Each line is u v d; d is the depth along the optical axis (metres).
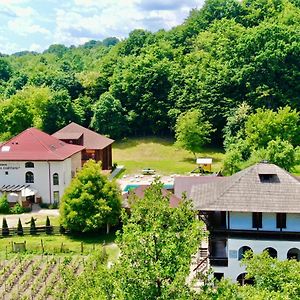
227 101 115.38
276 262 29.22
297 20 139.50
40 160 73.81
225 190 46.56
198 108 115.38
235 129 106.44
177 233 21.30
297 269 28.61
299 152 76.56
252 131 86.75
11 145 76.94
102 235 61.62
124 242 21.34
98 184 61.62
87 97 134.00
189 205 22.44
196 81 121.69
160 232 20.92
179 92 122.44
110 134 119.38
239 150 80.56
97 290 22.48
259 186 46.34
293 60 118.75
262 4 157.12
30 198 74.69
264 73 116.81
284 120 86.94
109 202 61.12
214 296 21.22
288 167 73.00
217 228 46.16
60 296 42.16
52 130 117.06
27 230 62.41
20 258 55.00
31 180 75.06
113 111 119.38
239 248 45.56
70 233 62.25
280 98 114.12
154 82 124.50
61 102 120.31
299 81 115.62
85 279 26.27
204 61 131.12
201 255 48.69
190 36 161.62
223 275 45.53
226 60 127.88
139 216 21.70
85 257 55.03
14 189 72.94
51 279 48.59
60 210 62.09
